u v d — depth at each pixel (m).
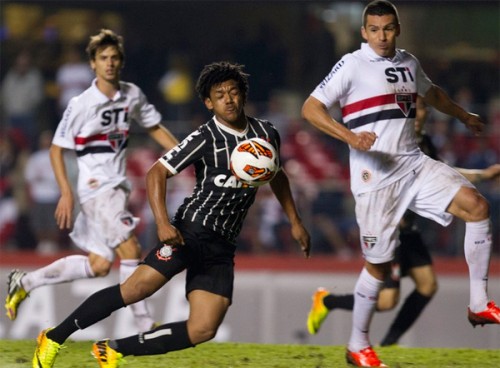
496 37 66.06
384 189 22.98
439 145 52.97
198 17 63.16
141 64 62.72
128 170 53.28
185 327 20.27
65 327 20.83
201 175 20.34
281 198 21.69
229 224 20.47
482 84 61.72
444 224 23.03
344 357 24.83
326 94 22.77
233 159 19.97
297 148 54.81
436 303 42.94
